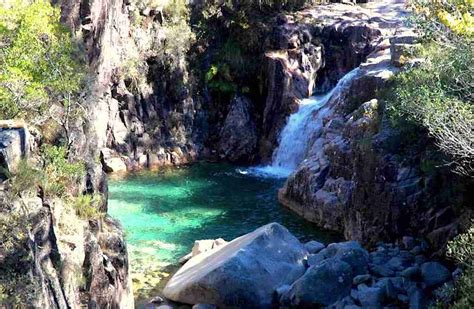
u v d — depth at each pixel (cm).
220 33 3719
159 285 1909
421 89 1827
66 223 1357
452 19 1625
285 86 3419
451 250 1462
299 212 2598
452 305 1310
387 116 2219
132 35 3412
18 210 1168
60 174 1460
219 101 3653
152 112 3434
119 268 1519
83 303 1302
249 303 1716
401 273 1777
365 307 1633
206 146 3581
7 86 1597
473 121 1589
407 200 2036
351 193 2316
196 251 2092
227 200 2780
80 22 2628
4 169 1205
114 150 3272
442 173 1947
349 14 3753
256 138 3550
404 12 3828
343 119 2723
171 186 2988
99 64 2891
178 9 3638
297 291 1689
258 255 1825
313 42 3566
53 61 1733
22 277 1073
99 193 1670
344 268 1745
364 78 2656
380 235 2114
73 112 1761
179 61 3525
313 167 2606
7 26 1748
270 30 3619
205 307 1706
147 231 2375
